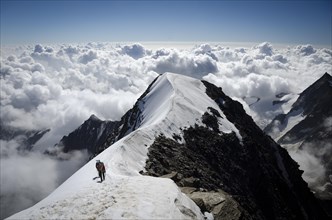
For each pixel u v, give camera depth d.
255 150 78.50
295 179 96.62
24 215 20.98
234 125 90.38
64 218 18.39
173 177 32.88
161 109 82.62
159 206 18.30
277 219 60.91
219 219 21.61
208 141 70.38
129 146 45.38
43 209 20.81
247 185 64.62
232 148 73.94
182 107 80.44
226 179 59.94
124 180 23.33
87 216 18.00
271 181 69.56
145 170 40.56
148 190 20.62
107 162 36.25
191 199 21.94
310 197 95.12
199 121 78.00
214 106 97.44
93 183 24.95
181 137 65.00
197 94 102.00
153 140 54.25
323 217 92.12
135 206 18.25
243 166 70.19
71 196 21.88
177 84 103.31
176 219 17.41
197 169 49.69
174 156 51.69
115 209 18.02
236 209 23.12
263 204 63.62
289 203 71.62
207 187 45.72
